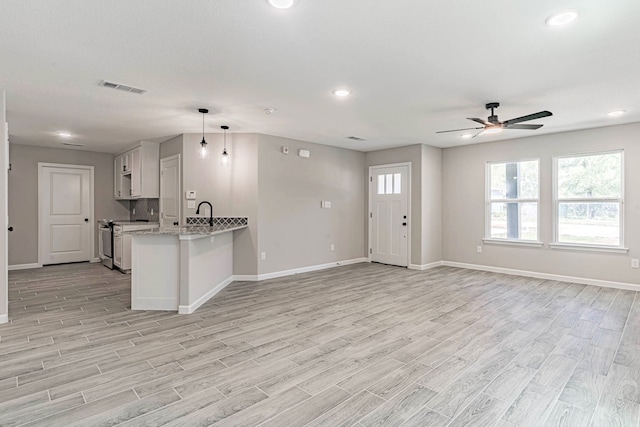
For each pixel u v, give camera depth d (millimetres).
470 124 4992
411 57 2807
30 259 6715
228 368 2588
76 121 4809
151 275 4012
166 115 4516
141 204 7332
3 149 3510
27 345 2977
